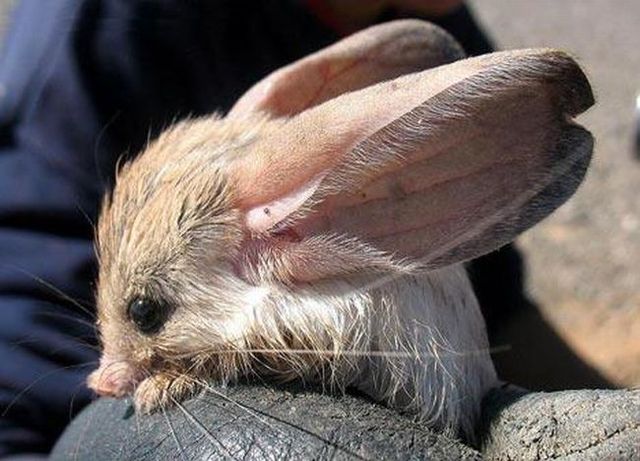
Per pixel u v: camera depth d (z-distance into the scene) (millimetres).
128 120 258
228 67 265
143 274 185
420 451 166
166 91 260
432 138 162
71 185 253
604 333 465
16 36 271
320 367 178
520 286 302
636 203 584
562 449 162
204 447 171
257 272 181
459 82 157
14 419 236
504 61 155
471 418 180
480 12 881
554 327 305
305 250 176
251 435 170
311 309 177
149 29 260
